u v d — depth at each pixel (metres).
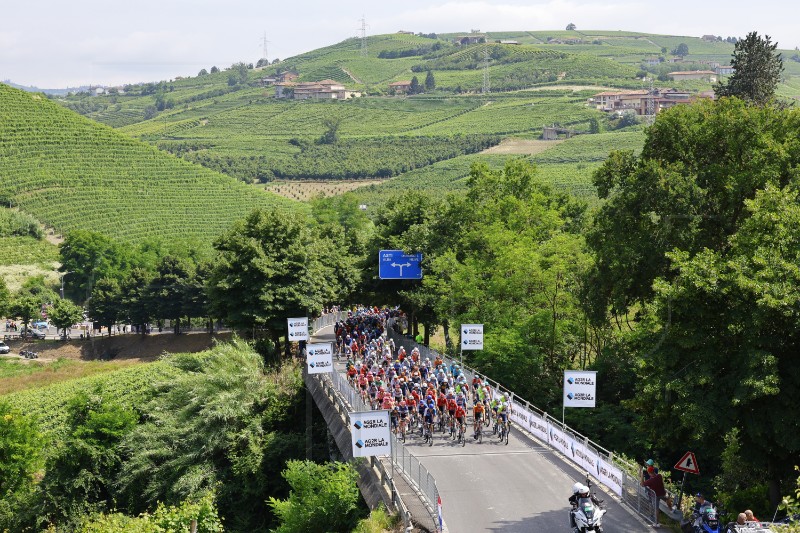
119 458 57.53
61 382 96.88
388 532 30.77
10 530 54.19
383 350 56.00
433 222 75.38
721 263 33.03
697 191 47.03
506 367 58.00
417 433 43.88
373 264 81.62
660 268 48.59
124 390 84.88
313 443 57.25
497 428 43.16
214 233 198.00
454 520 30.52
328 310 100.56
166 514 37.91
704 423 31.25
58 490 55.69
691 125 50.44
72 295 158.75
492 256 68.12
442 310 68.19
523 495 33.38
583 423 51.88
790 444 31.20
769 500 34.41
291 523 37.16
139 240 185.75
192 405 59.88
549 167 191.75
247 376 62.66
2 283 139.25
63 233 185.75
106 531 37.66
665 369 34.09
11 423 57.09
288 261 77.44
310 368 52.03
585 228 80.12
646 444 46.12
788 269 31.22
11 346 132.12
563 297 60.84
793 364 31.97
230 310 78.50
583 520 26.03
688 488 45.50
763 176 43.50
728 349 33.19
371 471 38.16
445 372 49.00
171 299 132.25
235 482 55.19
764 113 48.22
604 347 59.59
